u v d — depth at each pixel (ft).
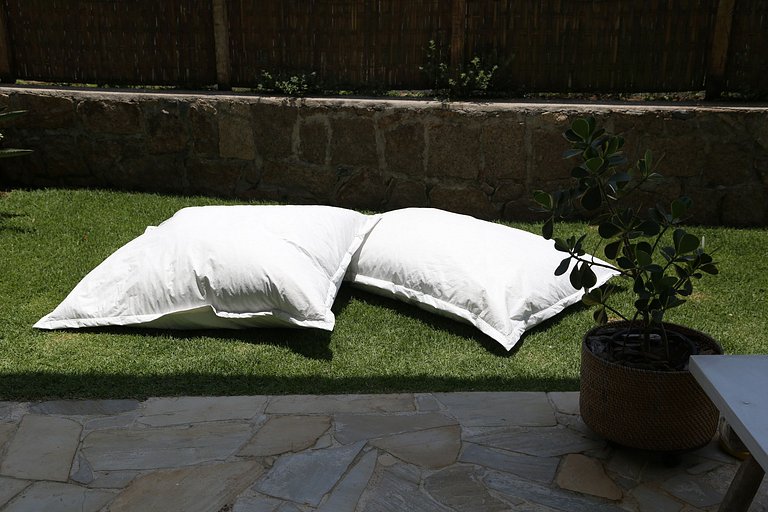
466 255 10.78
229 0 16.75
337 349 10.07
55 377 9.20
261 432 8.07
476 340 10.32
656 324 7.64
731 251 13.74
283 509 6.82
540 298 10.55
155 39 17.44
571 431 8.15
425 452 7.72
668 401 7.01
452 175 15.84
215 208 11.77
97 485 7.18
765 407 5.21
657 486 7.20
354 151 16.08
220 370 9.46
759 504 6.94
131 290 10.52
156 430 8.11
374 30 16.44
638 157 15.14
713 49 15.49
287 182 16.65
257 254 10.12
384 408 8.60
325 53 16.78
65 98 16.83
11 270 12.46
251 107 16.21
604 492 7.10
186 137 16.74
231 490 7.09
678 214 7.13
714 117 14.69
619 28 15.76
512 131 15.29
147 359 9.73
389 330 10.62
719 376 5.70
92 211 15.55
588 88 16.26
